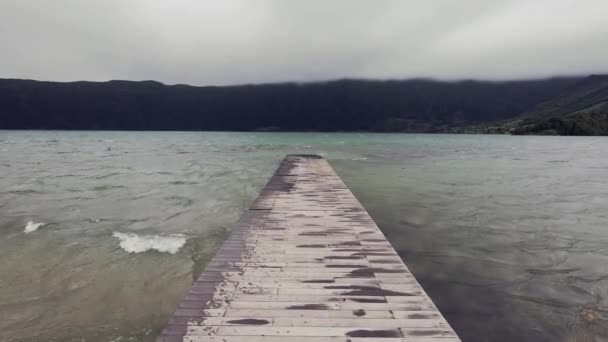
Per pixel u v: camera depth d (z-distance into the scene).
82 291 5.82
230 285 3.82
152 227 9.41
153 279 6.27
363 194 13.31
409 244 7.62
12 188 15.38
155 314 5.16
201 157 31.98
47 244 8.05
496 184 15.87
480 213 10.41
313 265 4.39
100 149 43.56
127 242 8.19
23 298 5.59
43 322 4.94
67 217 10.43
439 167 22.88
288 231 5.86
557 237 8.15
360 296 3.59
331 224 6.30
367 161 27.17
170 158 31.02
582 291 5.42
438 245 7.56
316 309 3.33
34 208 11.56
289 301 3.47
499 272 6.14
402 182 16.34
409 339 2.88
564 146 49.97
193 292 3.65
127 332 4.72
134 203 12.27
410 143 61.28
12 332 4.70
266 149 44.09
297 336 2.91
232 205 11.90
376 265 4.41
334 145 54.59
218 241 8.27
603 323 4.52
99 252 7.56
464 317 4.69
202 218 10.30
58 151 39.91
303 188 10.29
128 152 38.78
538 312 4.80
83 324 4.89
